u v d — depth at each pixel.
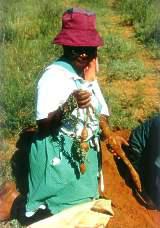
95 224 1.82
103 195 2.26
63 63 1.84
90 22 1.80
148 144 2.20
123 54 3.69
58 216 1.83
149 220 2.19
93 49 1.83
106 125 1.92
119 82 3.28
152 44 3.87
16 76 3.07
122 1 4.80
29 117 2.64
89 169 1.92
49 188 1.90
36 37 3.96
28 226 1.90
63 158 1.89
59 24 4.17
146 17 4.35
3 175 2.28
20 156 2.36
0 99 2.73
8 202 2.14
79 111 1.84
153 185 2.22
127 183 2.34
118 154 1.95
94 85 1.89
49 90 1.81
